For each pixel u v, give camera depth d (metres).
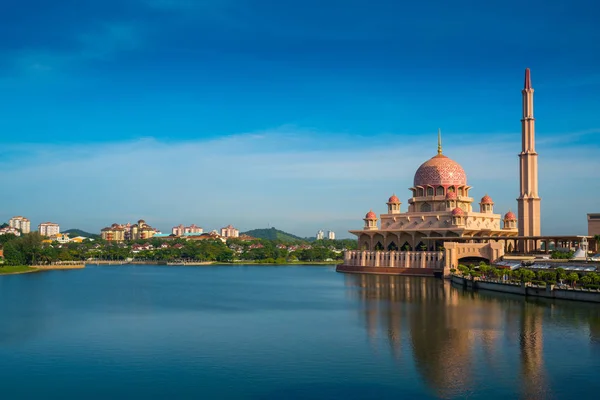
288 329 108.06
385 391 70.50
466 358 84.25
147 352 90.44
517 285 154.00
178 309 139.50
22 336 104.06
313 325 112.00
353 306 138.00
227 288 199.75
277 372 78.56
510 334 99.69
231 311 134.75
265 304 147.62
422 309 129.50
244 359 85.25
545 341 94.31
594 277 142.12
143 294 179.12
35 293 183.62
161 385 73.81
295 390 71.19
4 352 91.25
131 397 69.69
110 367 82.12
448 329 104.62
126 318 124.88
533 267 178.00
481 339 96.12
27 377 77.75
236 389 71.88
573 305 132.62
